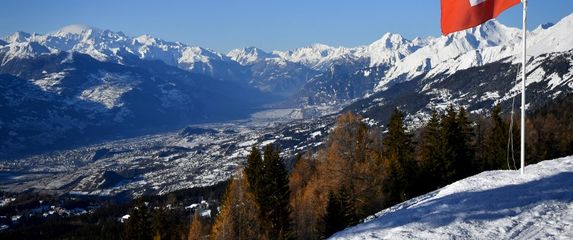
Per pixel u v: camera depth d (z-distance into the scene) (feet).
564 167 80.38
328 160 161.58
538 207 60.64
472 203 66.33
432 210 67.41
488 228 56.18
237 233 143.43
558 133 236.63
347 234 67.36
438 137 181.57
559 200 62.44
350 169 156.46
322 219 153.38
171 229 194.90
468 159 183.93
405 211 71.92
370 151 161.89
